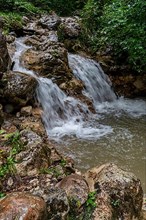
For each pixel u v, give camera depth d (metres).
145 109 7.58
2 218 2.59
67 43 8.77
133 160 5.19
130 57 7.98
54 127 6.20
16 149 4.03
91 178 3.71
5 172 3.68
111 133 6.11
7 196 2.96
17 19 9.89
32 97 6.00
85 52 8.93
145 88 8.41
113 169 3.65
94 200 3.28
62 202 3.10
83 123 6.51
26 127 5.17
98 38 9.32
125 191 3.39
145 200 4.09
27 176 3.73
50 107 6.48
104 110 7.38
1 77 5.69
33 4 13.13
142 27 7.54
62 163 4.25
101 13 10.05
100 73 8.34
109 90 8.23
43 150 4.08
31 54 7.44
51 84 6.80
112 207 3.25
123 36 8.26
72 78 7.50
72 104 6.89
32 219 2.64
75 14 13.07
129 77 8.41
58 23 9.80
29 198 2.86
